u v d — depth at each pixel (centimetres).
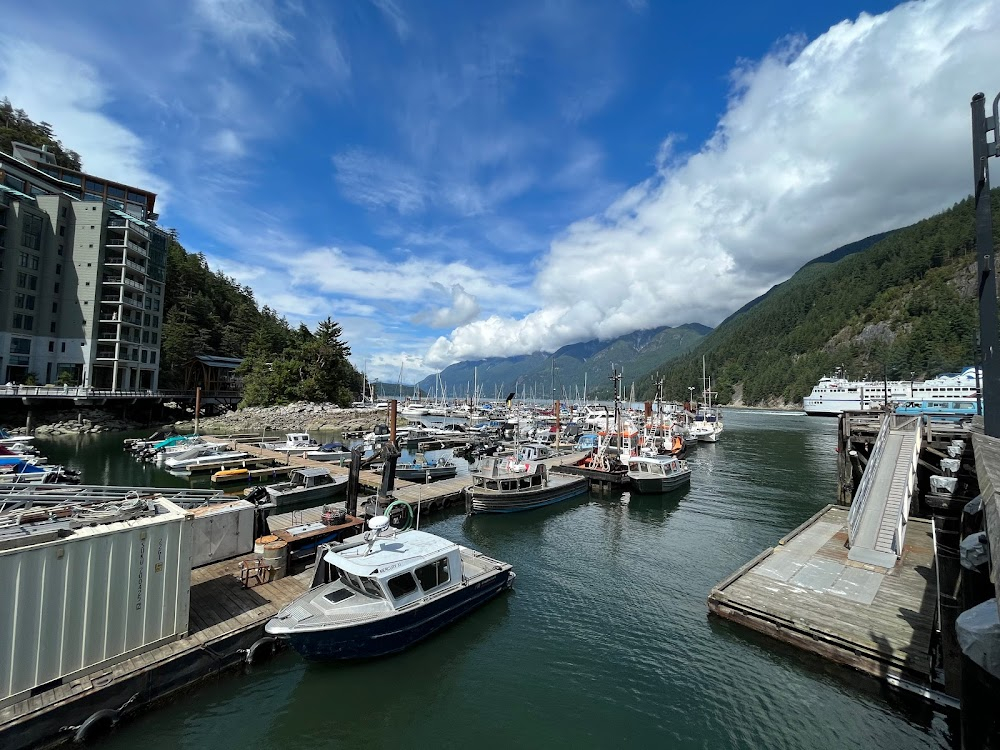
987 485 756
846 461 2975
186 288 10981
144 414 7431
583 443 6366
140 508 1316
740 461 5850
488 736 1198
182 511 1340
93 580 1101
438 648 1560
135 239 7675
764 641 1505
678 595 1983
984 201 1267
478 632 1680
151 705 1155
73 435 6050
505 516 3206
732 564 2367
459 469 5075
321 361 10169
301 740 1171
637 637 1641
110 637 1130
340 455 4894
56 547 1042
